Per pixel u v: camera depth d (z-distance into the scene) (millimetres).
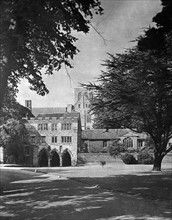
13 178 30609
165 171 36344
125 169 42375
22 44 12789
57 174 34469
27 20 11766
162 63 21438
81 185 23578
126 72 27609
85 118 104250
